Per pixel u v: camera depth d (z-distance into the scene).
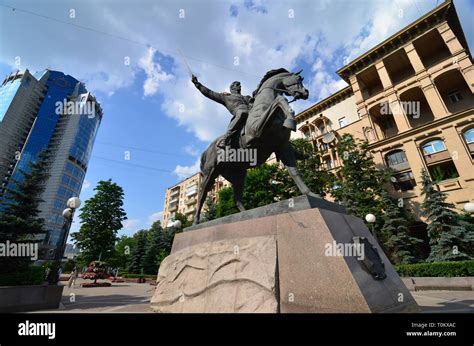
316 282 3.17
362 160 21.11
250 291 3.56
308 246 3.42
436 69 21.62
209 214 28.22
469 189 18.03
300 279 3.31
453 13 21.83
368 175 20.58
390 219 17.64
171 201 65.94
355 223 3.98
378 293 3.09
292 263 3.47
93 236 27.14
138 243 34.06
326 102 30.19
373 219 13.22
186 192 60.81
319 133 30.02
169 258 5.86
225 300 3.74
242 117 5.55
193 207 56.91
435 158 20.47
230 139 5.59
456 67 20.47
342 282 2.99
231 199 23.84
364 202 19.47
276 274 3.50
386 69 24.98
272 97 5.04
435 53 23.91
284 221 3.84
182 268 5.04
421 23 22.48
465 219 16.05
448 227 14.95
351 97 28.48
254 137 4.85
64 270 37.41
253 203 20.67
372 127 24.91
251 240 4.03
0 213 10.75
